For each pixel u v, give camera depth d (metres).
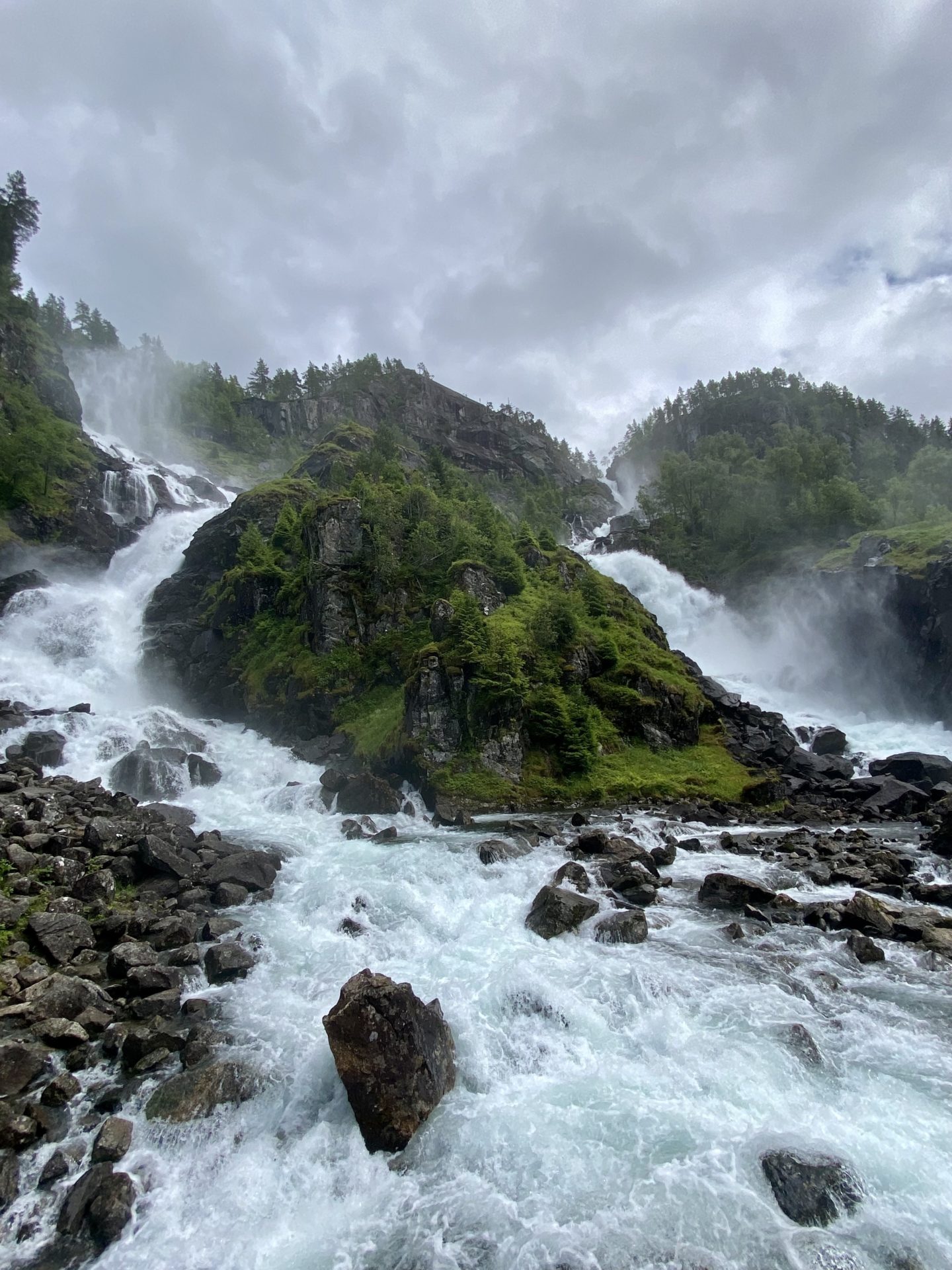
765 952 17.06
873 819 37.72
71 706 46.59
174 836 24.55
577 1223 9.10
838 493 97.88
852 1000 14.87
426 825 32.72
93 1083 12.04
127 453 106.62
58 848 21.70
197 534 74.81
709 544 111.81
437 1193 9.88
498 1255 8.75
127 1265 8.84
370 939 17.72
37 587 65.31
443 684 39.88
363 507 56.91
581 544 142.12
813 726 61.50
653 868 24.27
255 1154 10.66
